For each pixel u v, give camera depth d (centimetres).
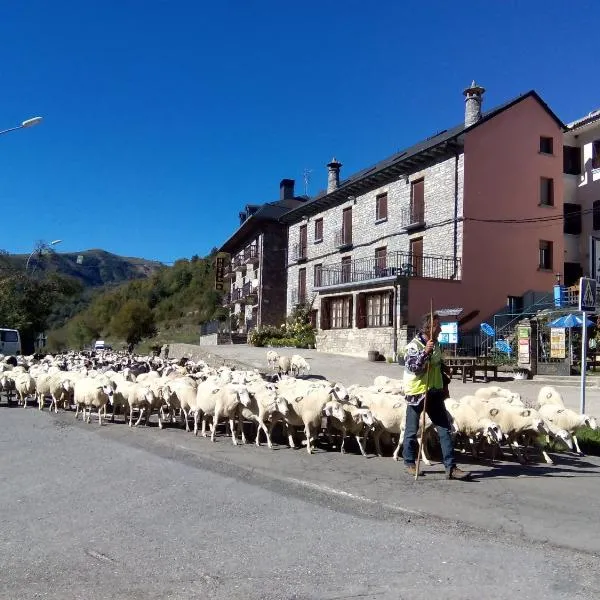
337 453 913
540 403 1127
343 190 3516
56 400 1412
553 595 421
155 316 7975
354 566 472
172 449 930
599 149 3000
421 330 763
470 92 2914
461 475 741
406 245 3086
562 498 664
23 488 694
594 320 2128
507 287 2828
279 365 2162
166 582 441
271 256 4559
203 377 1369
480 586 436
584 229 3064
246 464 813
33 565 470
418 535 545
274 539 531
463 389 1705
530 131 2938
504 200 2844
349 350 2947
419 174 3006
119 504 633
